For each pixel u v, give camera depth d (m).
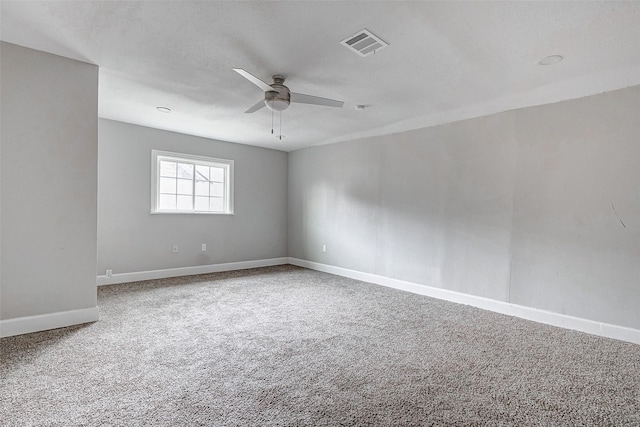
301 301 3.80
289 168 6.48
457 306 3.72
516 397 1.87
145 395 1.81
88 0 1.92
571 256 3.08
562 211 3.14
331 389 1.91
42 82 2.64
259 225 6.11
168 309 3.40
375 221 4.91
